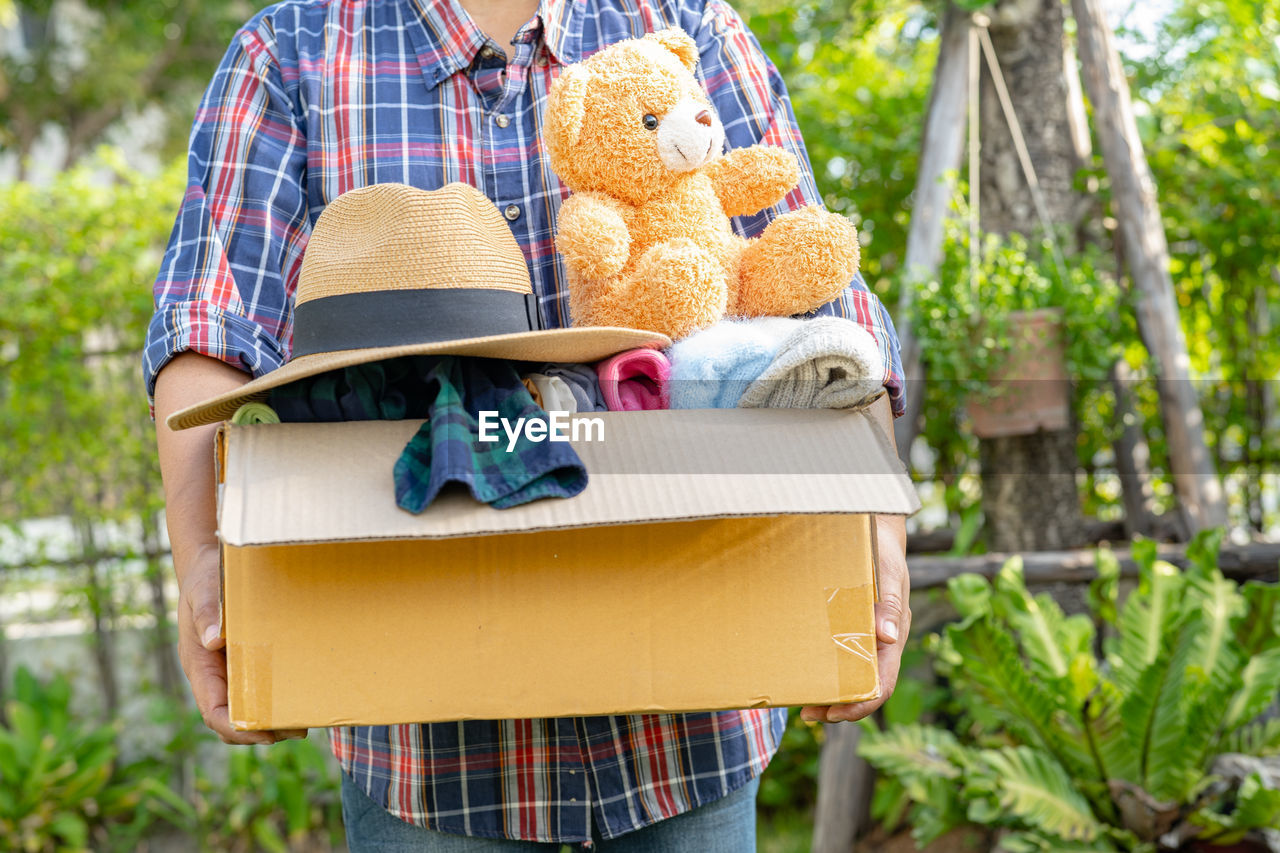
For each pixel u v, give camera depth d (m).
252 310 1.09
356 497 0.78
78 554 3.29
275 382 0.81
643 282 0.93
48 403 3.16
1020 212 2.68
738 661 0.86
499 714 0.85
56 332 3.15
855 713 0.95
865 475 0.82
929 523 3.52
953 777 2.17
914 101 3.10
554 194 1.14
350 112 1.14
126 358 3.26
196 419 0.87
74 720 3.26
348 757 1.17
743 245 1.07
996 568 2.49
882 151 3.04
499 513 0.77
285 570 0.84
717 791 1.15
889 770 2.24
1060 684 2.03
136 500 3.26
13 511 3.24
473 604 0.85
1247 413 3.01
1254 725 2.20
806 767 3.19
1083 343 2.46
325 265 0.90
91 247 3.22
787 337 0.89
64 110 9.45
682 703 0.86
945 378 2.45
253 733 0.89
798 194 1.20
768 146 1.12
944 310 2.42
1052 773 2.04
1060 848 1.97
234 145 1.12
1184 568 2.45
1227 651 2.08
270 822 3.21
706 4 1.25
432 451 0.79
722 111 1.21
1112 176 2.57
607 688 0.85
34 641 3.34
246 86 1.15
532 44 1.17
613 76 1.00
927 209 2.52
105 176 8.84
